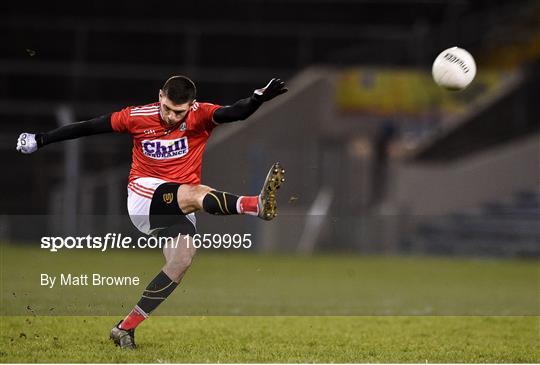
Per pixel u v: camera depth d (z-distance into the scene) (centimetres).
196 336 3338
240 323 3766
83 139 9225
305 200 8925
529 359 2877
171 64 11194
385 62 10538
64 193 8719
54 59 11081
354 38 11050
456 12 11144
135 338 3225
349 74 9750
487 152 9819
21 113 10462
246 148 9394
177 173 2911
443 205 9394
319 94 9731
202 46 11256
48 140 2906
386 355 2908
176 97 2770
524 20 10356
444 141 9975
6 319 3597
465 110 10094
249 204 2773
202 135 2906
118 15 11444
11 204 9219
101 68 10962
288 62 11275
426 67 10262
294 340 3284
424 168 9362
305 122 9688
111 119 2891
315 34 11112
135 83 10969
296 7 11394
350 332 3566
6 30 11038
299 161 8881
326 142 9650
